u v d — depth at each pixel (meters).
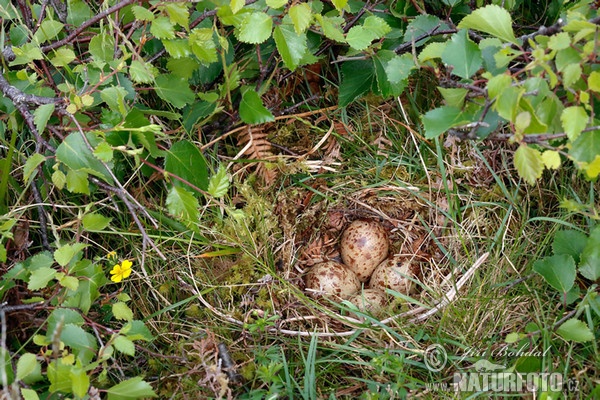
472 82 0.36
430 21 0.42
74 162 0.37
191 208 0.39
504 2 0.43
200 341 0.40
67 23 0.42
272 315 0.43
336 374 0.40
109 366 0.38
